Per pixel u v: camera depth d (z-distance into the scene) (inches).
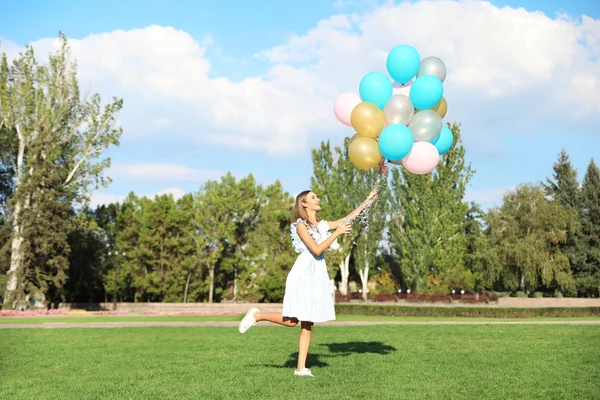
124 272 1528.1
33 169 1311.5
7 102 1332.4
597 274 2017.7
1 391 218.4
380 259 2271.2
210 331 637.9
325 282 248.5
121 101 1409.9
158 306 1446.9
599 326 748.0
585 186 2281.0
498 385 234.5
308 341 248.5
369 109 296.8
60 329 676.1
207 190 1717.5
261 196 1670.8
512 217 1877.5
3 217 1566.2
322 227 256.1
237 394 203.2
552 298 1737.2
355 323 872.3
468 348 411.8
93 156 1402.6
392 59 314.2
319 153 1971.0
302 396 198.2
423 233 1852.9
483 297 1830.7
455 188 1913.1
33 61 1366.9
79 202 1400.1
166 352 380.5
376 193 301.6
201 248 1545.3
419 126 301.1
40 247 1255.5
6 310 1233.4
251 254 1598.2
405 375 255.3
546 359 335.3
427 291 1855.3
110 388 221.0
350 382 230.5
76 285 1528.1
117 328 698.8
